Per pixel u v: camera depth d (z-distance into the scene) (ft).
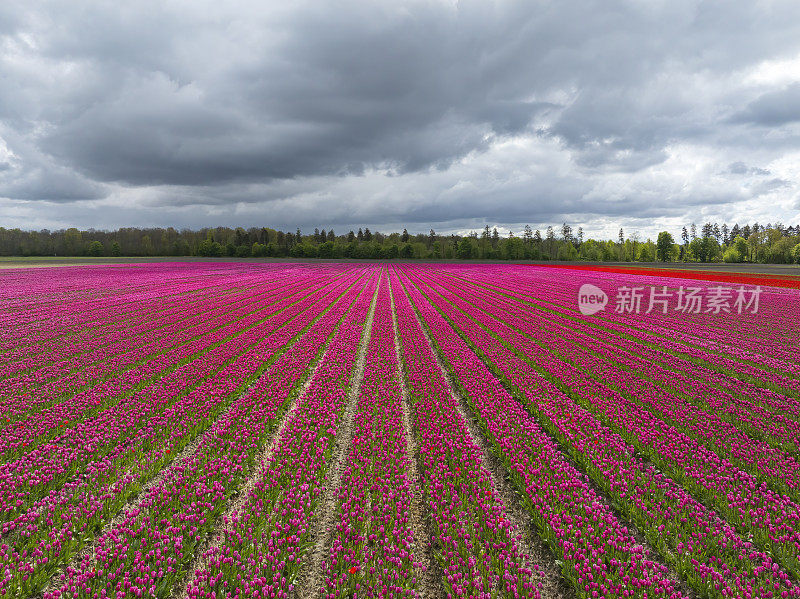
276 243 598.34
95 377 46.73
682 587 18.63
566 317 92.84
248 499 24.70
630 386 44.65
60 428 33.04
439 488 25.38
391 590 17.97
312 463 28.27
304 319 88.63
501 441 31.94
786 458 28.91
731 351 60.85
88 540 20.99
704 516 22.67
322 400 40.73
